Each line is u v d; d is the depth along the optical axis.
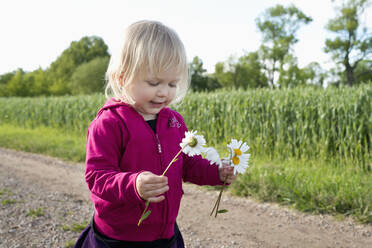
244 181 3.67
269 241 2.44
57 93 45.12
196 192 3.75
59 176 4.58
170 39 0.94
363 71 32.16
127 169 1.00
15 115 13.11
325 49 30.28
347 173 3.92
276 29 38.69
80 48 55.22
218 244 2.38
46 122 11.67
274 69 39.41
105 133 0.97
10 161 5.73
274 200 3.32
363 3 27.69
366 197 2.92
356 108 4.62
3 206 3.12
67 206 3.19
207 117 6.55
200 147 0.88
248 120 5.91
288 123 5.44
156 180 0.80
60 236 2.45
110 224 0.99
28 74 53.88
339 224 2.74
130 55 0.92
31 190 3.77
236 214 3.02
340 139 4.74
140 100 0.94
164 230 1.05
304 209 3.04
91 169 0.94
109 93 1.12
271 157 5.33
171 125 1.11
